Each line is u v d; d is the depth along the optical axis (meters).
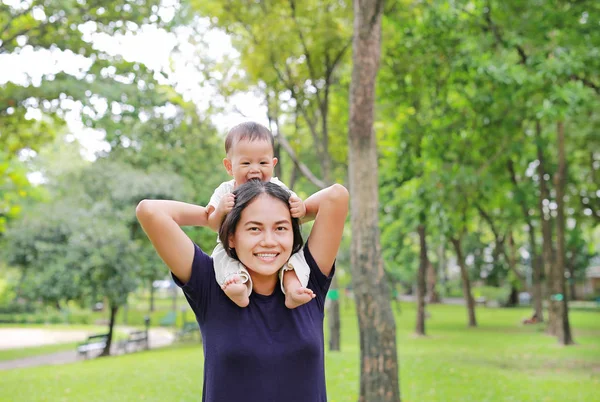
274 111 11.20
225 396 1.94
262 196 2.01
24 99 10.58
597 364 12.25
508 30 12.13
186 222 2.07
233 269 2.01
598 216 21.17
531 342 16.80
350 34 9.90
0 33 10.18
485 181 12.00
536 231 25.69
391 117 12.94
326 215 2.11
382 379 6.80
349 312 33.94
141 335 25.97
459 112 12.09
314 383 2.01
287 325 2.01
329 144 14.13
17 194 10.63
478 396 8.88
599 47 11.51
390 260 25.58
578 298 48.19
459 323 25.23
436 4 11.69
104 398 9.13
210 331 2.00
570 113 10.30
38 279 16.66
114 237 16.81
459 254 24.08
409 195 13.40
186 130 16.27
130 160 18.59
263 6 10.03
